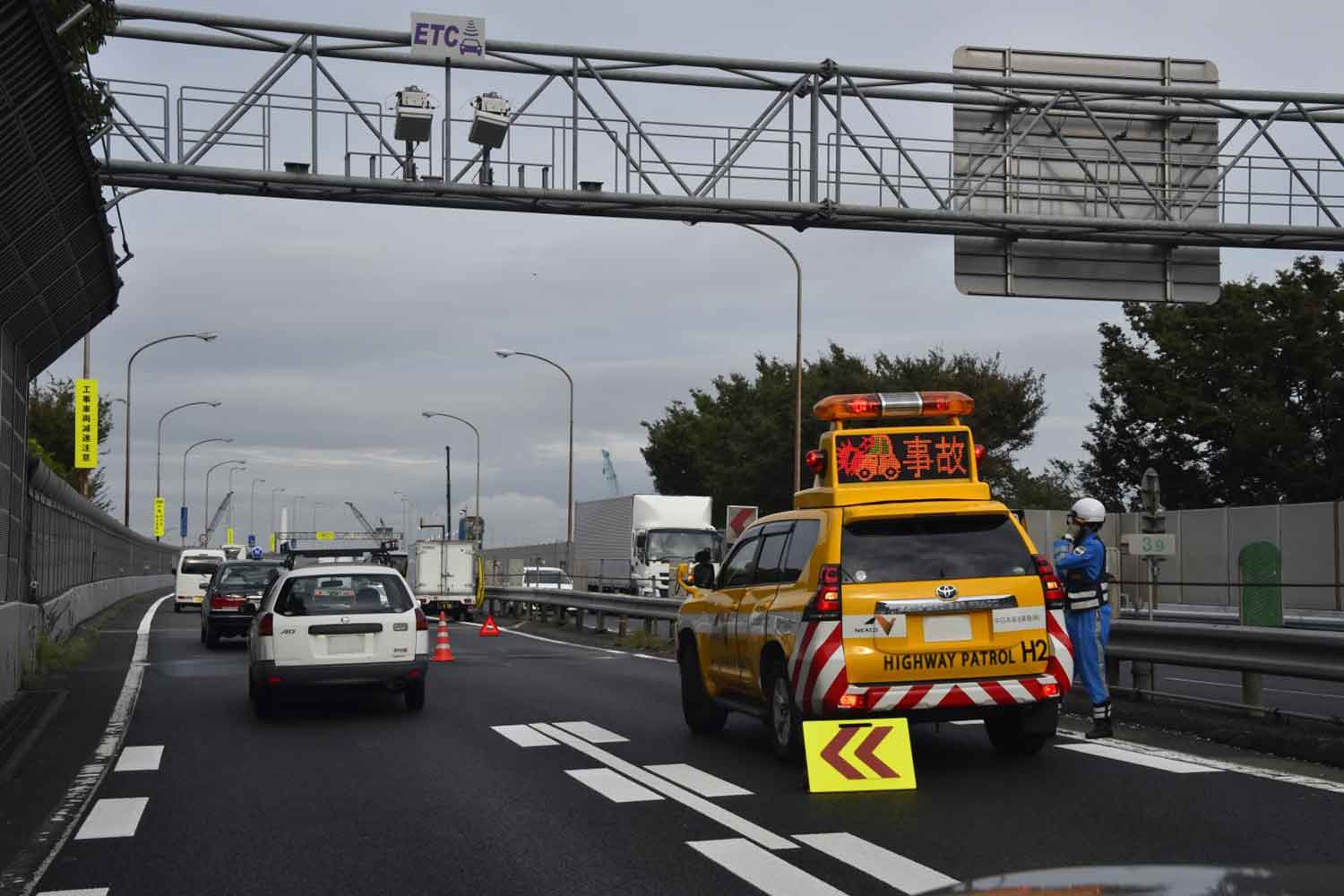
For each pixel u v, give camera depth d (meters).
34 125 13.71
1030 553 10.64
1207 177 23.77
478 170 21.08
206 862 7.76
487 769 11.09
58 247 17.00
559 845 8.07
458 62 20.81
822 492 11.09
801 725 10.54
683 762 11.33
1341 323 52.12
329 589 15.51
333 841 8.27
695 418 84.25
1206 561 36.56
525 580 53.78
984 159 22.89
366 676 15.18
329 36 20.55
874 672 10.23
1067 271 23.31
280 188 20.47
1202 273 23.73
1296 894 2.25
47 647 21.86
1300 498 51.72
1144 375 55.66
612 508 50.50
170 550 91.38
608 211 21.64
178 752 12.36
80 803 9.75
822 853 7.71
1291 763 10.76
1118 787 9.68
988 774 10.34
